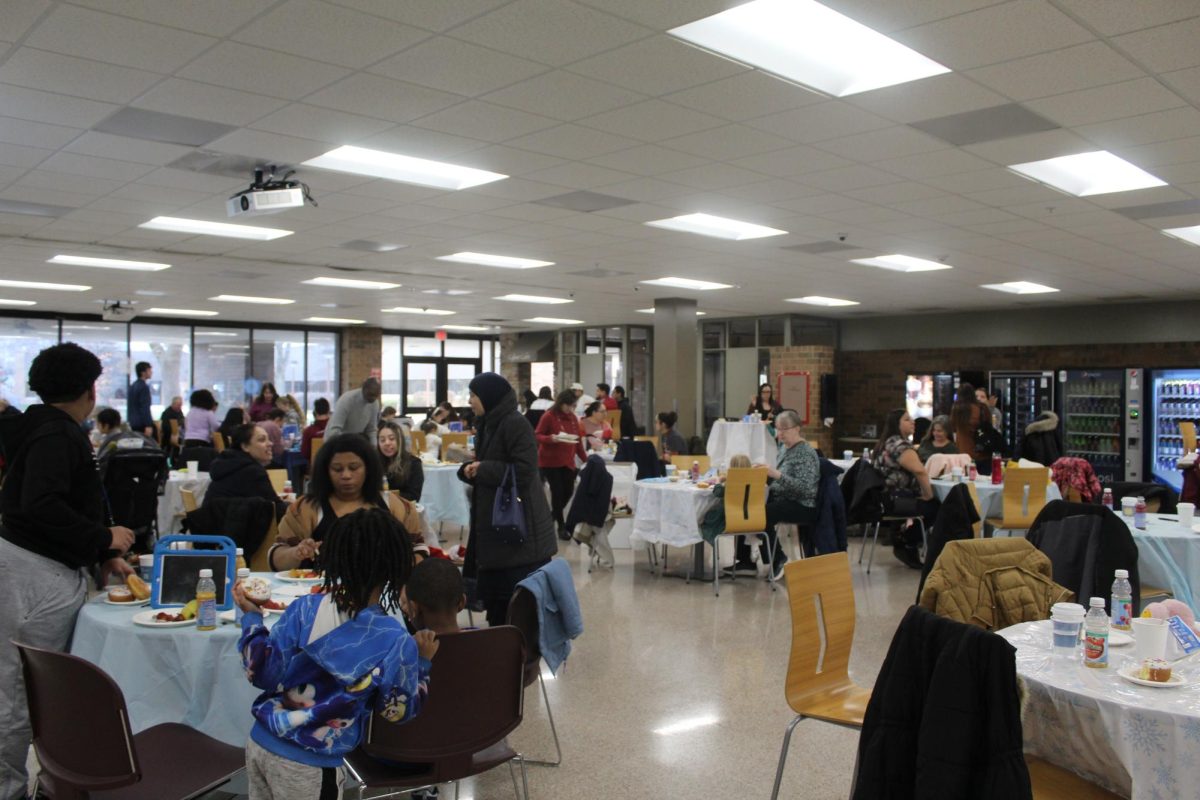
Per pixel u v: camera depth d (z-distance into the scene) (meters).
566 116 4.77
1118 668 2.56
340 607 2.08
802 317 16.19
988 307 14.43
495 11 3.48
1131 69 4.03
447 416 13.74
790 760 3.72
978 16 3.50
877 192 6.52
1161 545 5.03
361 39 3.75
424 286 12.34
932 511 7.50
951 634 2.28
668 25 3.60
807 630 3.25
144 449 6.29
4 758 2.90
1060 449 10.41
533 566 4.11
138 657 2.79
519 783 3.50
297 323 18.58
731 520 6.78
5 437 2.95
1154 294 12.38
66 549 2.96
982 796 2.17
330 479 3.64
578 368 19.62
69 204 7.02
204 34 3.71
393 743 2.55
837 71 4.30
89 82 4.25
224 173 6.03
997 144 5.26
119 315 14.22
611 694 4.54
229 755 2.59
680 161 5.68
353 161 5.95
